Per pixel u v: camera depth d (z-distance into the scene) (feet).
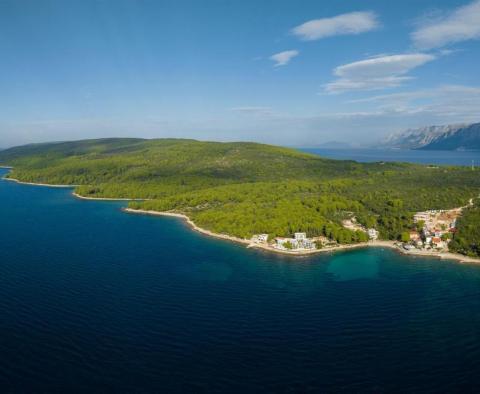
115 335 400.26
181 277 568.82
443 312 473.26
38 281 534.78
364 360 370.53
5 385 321.32
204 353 373.61
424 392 328.49
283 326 429.79
